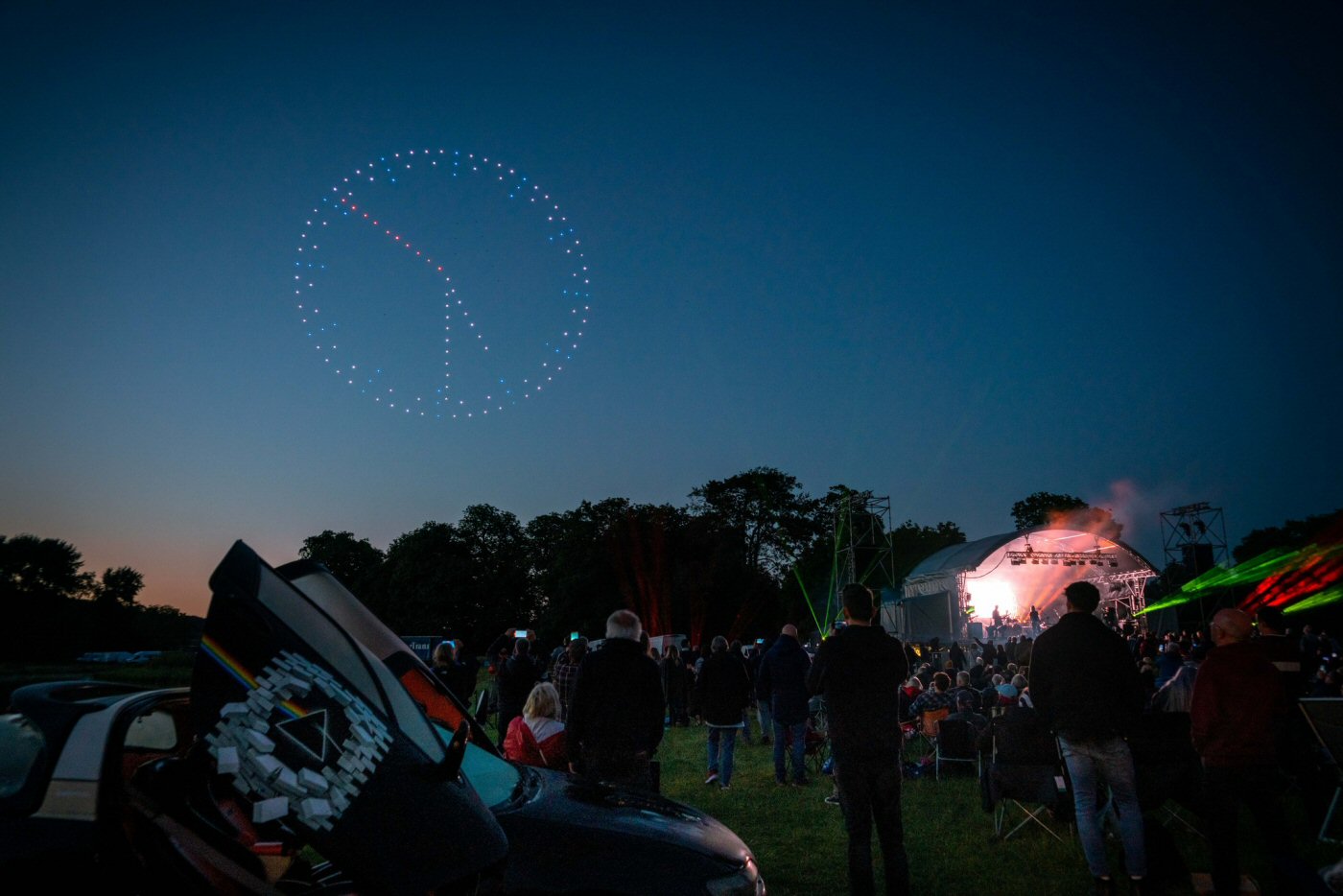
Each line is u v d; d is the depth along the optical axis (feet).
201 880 8.86
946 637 126.93
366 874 8.40
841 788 16.48
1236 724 15.74
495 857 9.52
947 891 18.57
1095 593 17.04
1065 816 22.84
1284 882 14.21
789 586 204.54
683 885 10.93
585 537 188.85
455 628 229.25
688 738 49.32
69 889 8.40
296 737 8.51
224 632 8.63
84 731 9.30
